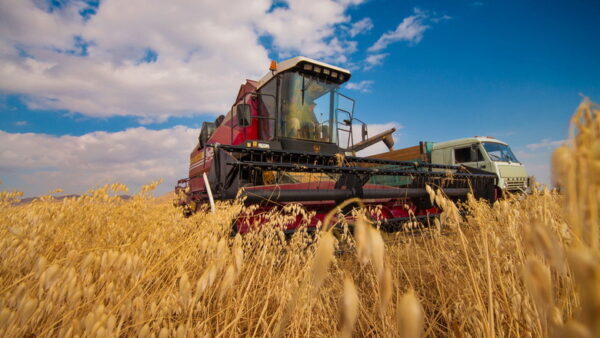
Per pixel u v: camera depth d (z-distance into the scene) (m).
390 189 5.21
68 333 1.19
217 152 4.12
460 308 1.81
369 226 0.49
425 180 5.64
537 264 0.40
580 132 0.31
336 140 7.99
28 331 1.32
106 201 2.75
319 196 4.46
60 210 2.25
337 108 8.02
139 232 2.50
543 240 0.39
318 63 7.29
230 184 3.88
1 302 1.17
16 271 1.48
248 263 2.50
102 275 1.37
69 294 1.25
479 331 1.45
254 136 8.02
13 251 1.48
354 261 2.87
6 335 1.12
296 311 1.71
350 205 4.67
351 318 0.44
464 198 6.18
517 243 1.46
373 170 4.85
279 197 4.12
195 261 1.85
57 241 1.84
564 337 0.25
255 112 8.12
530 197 1.71
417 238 3.89
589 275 0.23
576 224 0.28
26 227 1.66
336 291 2.42
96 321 1.18
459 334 1.46
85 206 2.53
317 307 2.07
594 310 0.22
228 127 8.73
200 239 1.70
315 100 7.64
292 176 5.33
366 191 4.89
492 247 1.63
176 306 1.58
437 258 2.66
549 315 0.38
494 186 6.63
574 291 0.88
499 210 1.82
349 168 4.63
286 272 2.17
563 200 0.30
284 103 7.22
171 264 1.76
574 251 0.25
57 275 1.24
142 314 1.45
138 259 1.42
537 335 1.14
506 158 10.62
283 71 7.33
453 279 2.27
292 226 4.80
